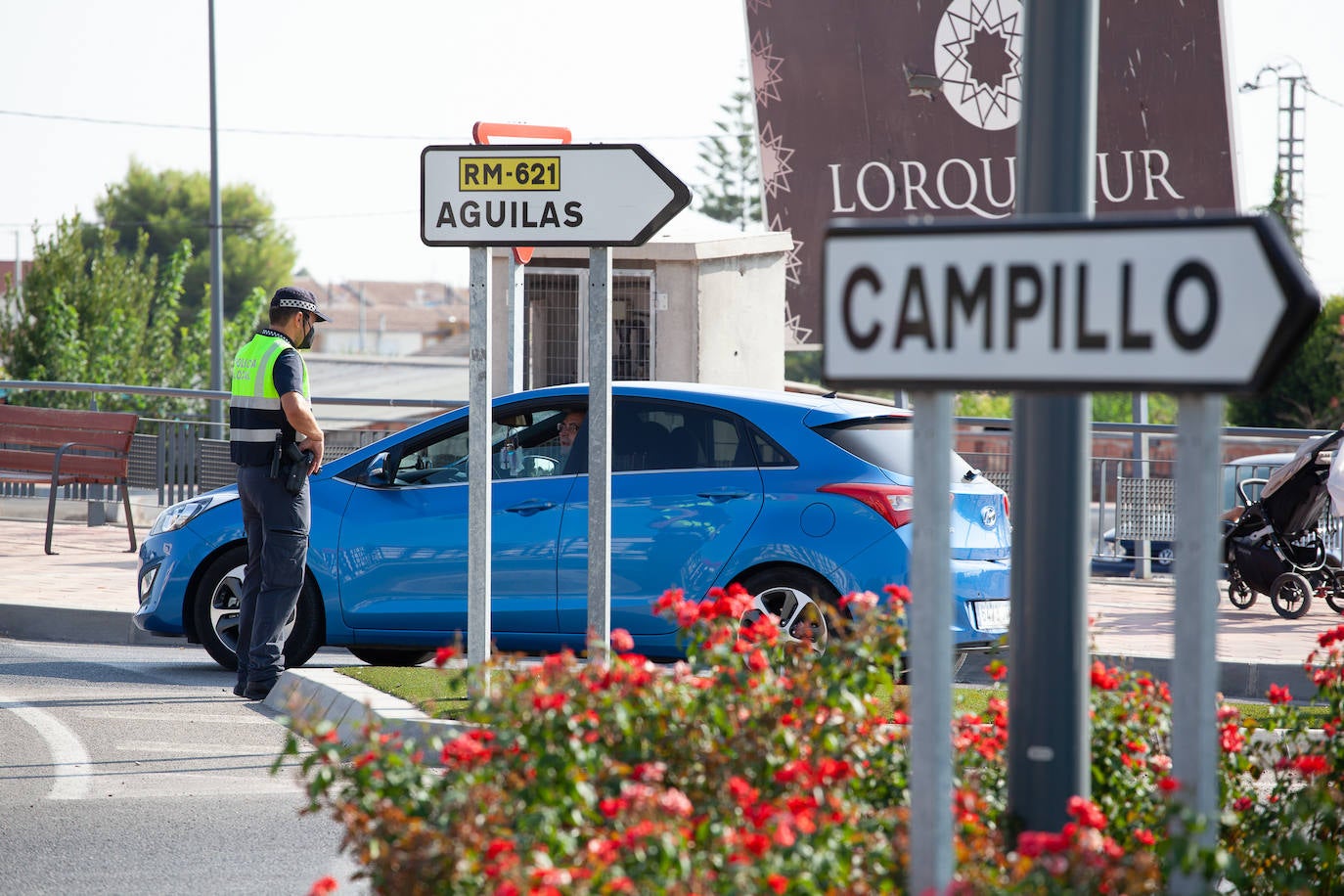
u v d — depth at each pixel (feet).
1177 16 188.55
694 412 72.38
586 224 56.70
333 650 91.50
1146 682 39.45
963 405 371.35
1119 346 23.45
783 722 33.60
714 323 143.33
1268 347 22.67
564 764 31.04
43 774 56.44
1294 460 98.94
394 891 28.40
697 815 31.35
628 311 141.90
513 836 28.84
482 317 58.34
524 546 73.72
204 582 78.28
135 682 75.61
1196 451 23.48
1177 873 24.30
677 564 70.64
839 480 69.21
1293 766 39.78
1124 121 191.42
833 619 37.91
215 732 63.82
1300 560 100.89
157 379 345.51
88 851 46.91
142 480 135.33
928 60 199.11
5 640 89.86
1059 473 31.81
